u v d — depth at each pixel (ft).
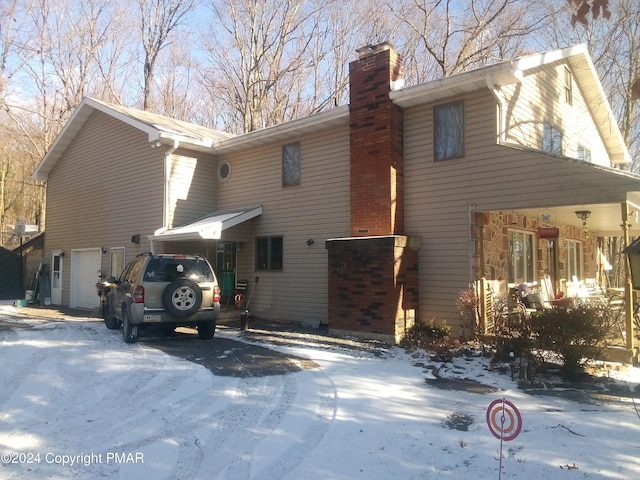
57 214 66.13
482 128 33.68
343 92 92.22
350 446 15.61
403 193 37.47
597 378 24.07
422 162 36.65
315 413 18.81
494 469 13.87
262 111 92.38
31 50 91.71
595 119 54.24
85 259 61.16
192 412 19.19
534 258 42.80
